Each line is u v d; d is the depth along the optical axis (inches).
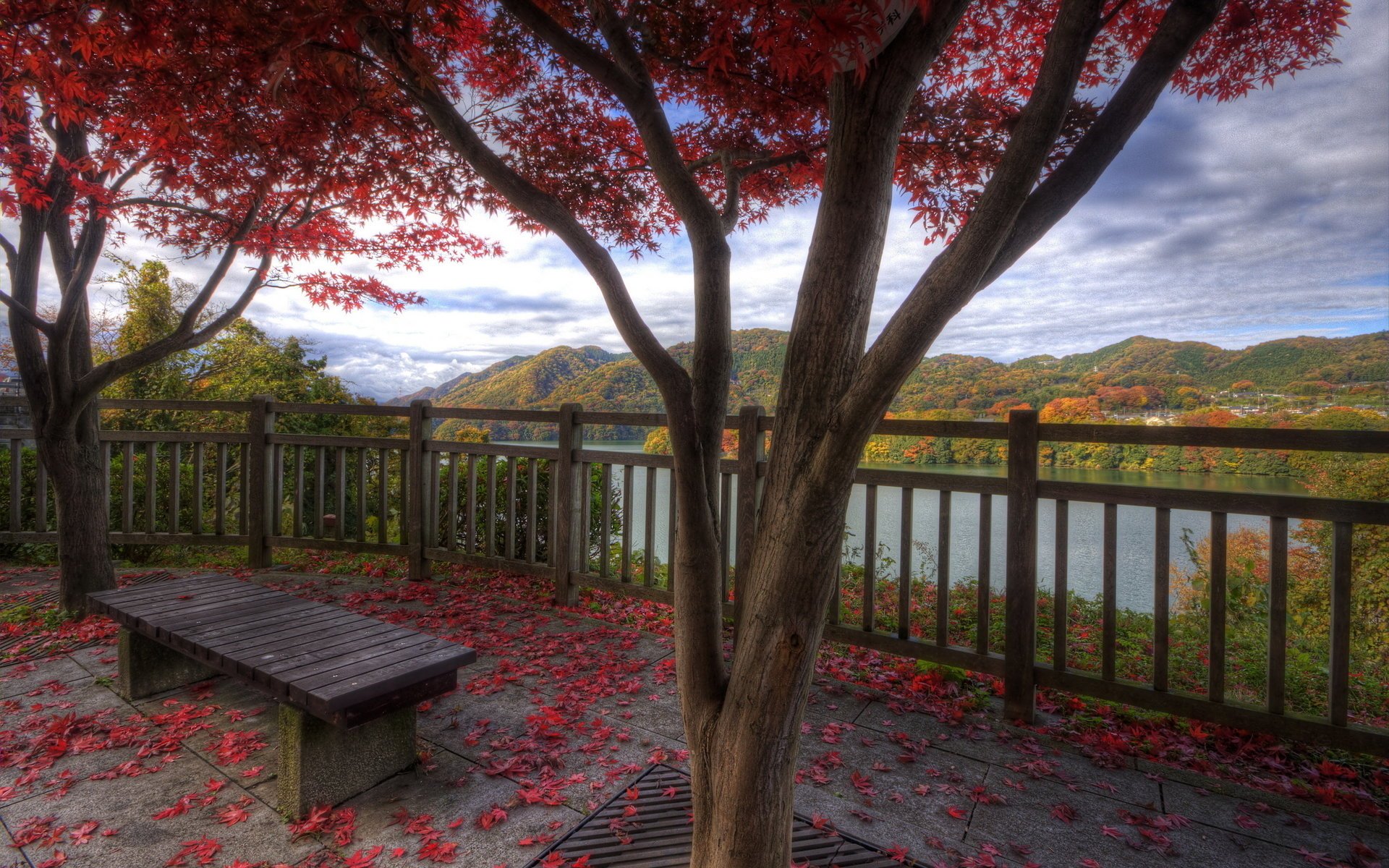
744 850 51.7
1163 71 52.5
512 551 185.3
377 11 71.5
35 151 148.4
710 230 64.0
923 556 234.1
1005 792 91.1
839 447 47.1
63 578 162.7
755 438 138.3
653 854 75.7
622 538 167.6
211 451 351.9
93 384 160.1
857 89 51.9
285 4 75.7
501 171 68.8
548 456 177.9
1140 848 79.0
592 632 157.2
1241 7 95.8
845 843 79.1
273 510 211.0
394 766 93.3
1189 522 462.3
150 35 83.7
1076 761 100.2
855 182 52.1
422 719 111.6
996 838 80.7
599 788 90.7
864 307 52.5
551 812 85.3
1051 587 293.9
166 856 76.3
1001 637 159.6
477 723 110.5
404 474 207.3
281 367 464.8
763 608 51.3
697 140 146.4
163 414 404.5
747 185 154.9
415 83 73.3
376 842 79.2
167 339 167.2
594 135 146.3
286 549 262.7
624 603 185.5
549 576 178.4
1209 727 112.6
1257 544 251.9
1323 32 96.0
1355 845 78.9
